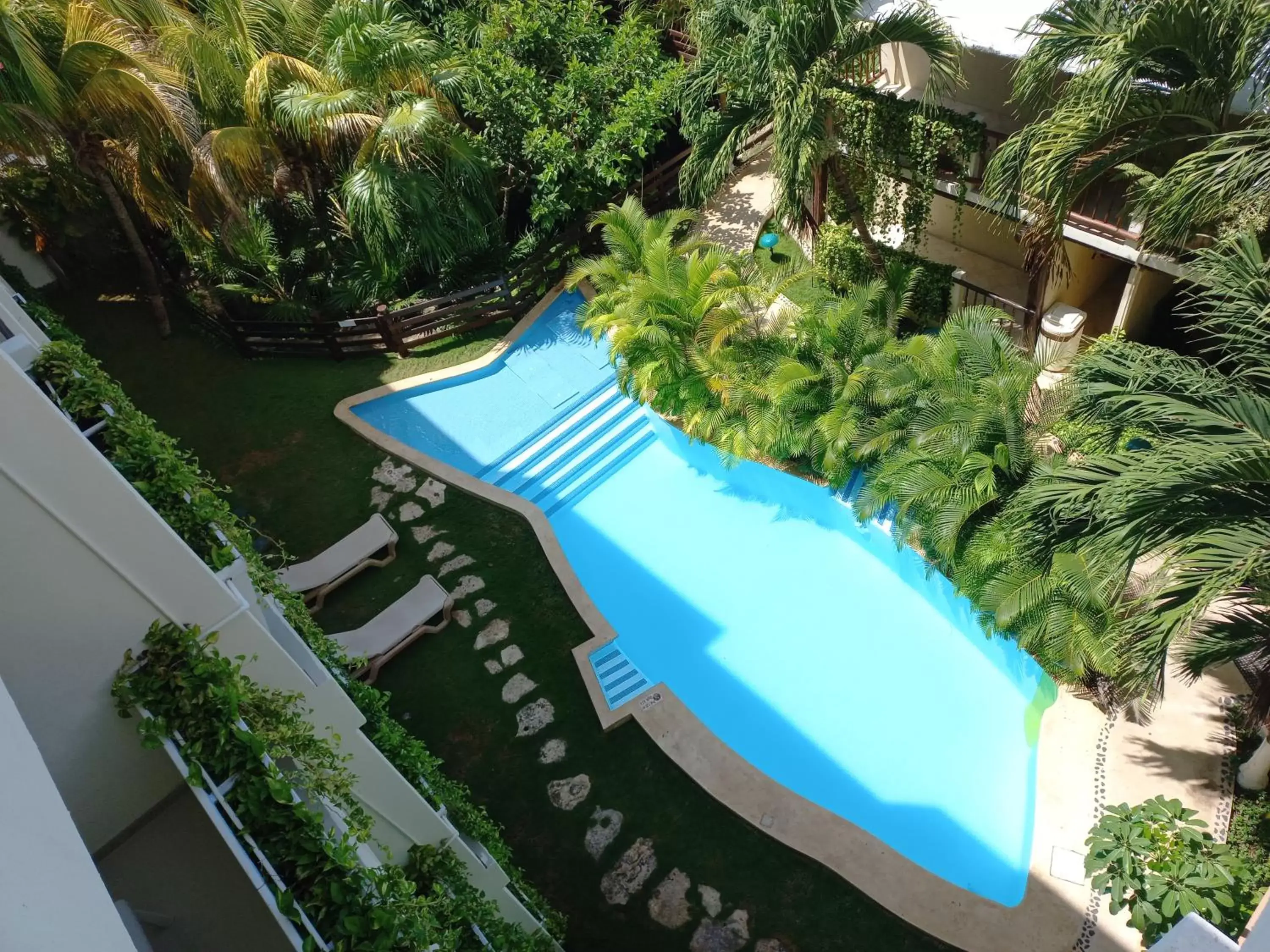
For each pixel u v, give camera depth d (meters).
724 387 13.79
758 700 12.34
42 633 4.93
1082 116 10.88
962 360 12.33
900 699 12.10
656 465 15.49
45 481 4.64
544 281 18.16
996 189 12.31
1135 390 8.77
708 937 9.91
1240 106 11.23
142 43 15.75
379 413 16.42
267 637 5.80
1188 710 10.77
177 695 5.05
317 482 15.24
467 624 13.17
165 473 6.36
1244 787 9.99
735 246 17.86
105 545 4.95
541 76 17.55
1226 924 8.59
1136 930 9.35
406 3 19.28
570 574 13.57
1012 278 16.28
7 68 13.36
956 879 10.44
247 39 16.27
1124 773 10.47
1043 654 11.24
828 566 13.70
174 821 5.48
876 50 13.60
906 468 12.02
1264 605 8.34
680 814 10.95
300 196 17.61
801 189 13.91
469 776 11.56
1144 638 8.80
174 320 18.16
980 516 11.84
